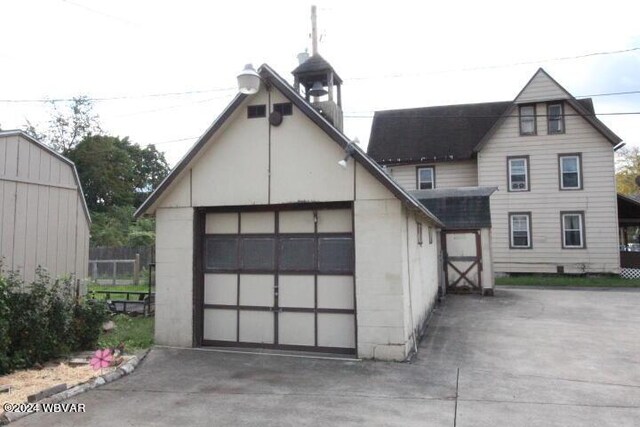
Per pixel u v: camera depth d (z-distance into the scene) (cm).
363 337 773
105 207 4197
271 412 538
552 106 2227
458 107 2650
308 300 840
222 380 661
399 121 2666
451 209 1694
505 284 1995
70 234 1049
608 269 2116
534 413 538
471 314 1253
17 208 912
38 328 707
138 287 1919
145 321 1136
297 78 1054
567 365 747
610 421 515
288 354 809
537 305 1402
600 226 2134
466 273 1673
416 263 966
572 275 2152
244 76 737
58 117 4372
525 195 2222
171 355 803
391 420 515
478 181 2295
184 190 886
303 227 853
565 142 2191
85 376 653
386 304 767
